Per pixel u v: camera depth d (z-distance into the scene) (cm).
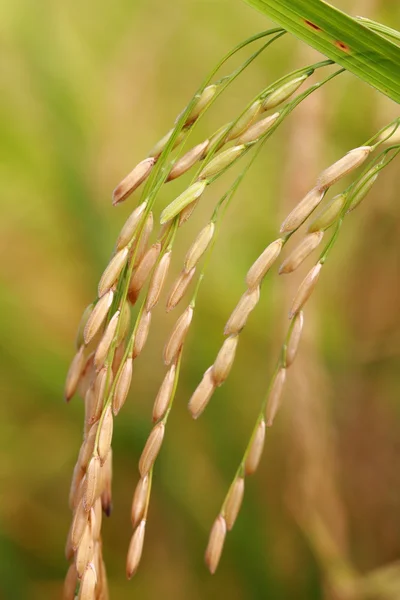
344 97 52
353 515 56
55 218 57
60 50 52
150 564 56
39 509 60
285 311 52
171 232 31
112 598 56
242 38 60
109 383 31
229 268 57
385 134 33
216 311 55
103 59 59
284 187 52
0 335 57
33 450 60
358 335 55
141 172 31
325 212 31
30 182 58
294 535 52
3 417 58
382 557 55
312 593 50
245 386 55
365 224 54
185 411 53
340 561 49
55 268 60
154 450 31
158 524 55
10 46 53
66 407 58
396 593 47
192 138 60
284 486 53
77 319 59
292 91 31
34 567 58
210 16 60
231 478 53
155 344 54
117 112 57
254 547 51
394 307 54
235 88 60
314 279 31
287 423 52
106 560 58
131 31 59
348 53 32
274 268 55
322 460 51
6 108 57
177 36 60
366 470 56
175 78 60
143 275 31
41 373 57
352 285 55
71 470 61
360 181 31
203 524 53
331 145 53
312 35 32
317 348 51
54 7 53
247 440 54
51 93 51
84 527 31
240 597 53
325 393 51
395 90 32
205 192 58
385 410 56
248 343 56
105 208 53
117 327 31
